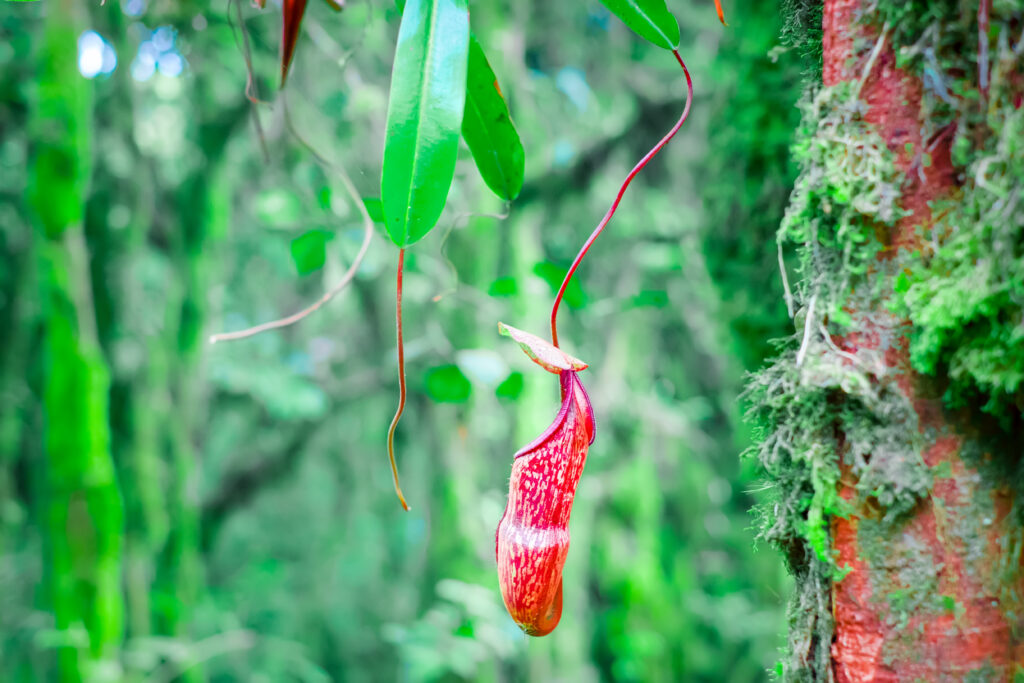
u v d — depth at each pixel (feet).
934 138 3.52
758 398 4.28
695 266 11.25
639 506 19.16
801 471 3.92
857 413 3.67
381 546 27.78
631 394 18.43
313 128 14.12
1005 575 3.46
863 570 3.61
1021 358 3.25
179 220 15.53
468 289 12.84
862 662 3.60
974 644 3.44
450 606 14.12
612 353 18.65
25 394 15.92
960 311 3.34
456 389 10.89
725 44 8.67
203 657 14.82
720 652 21.75
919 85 3.54
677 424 18.70
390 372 16.43
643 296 13.04
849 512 3.65
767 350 7.75
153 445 14.61
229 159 17.47
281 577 26.94
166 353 15.02
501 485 15.05
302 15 4.26
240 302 23.48
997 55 3.32
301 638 25.94
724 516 22.94
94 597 11.41
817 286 3.84
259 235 18.86
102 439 11.48
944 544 3.49
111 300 14.10
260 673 22.29
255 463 19.38
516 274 13.67
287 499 30.01
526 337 4.16
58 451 11.18
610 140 15.29
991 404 3.41
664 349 20.27
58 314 11.07
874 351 3.63
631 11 4.05
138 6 11.71
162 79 16.11
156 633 15.07
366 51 14.99
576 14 17.24
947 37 3.47
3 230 15.69
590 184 15.49
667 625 19.49
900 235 3.58
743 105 7.63
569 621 15.98
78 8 10.74
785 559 4.18
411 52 3.79
